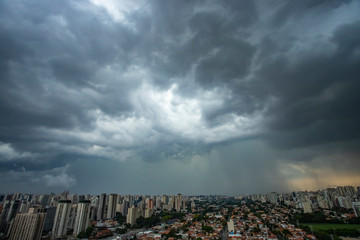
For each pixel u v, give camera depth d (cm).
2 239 17875
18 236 16938
